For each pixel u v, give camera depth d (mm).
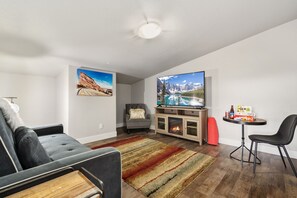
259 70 2797
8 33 1917
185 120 3408
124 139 3521
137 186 1682
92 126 3420
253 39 2852
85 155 1069
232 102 3119
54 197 571
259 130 2807
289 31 2506
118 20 1955
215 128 3141
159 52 3115
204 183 1731
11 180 722
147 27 2053
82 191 615
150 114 4664
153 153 2631
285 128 2041
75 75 3164
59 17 1752
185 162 2273
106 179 1120
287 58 2527
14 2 1477
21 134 1075
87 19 1854
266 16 2279
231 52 3123
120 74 4238
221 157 2465
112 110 3816
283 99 2566
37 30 1926
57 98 3648
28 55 2543
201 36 2660
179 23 2207
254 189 1618
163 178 1837
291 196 1503
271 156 2523
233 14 2135
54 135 2137
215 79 3355
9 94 3096
